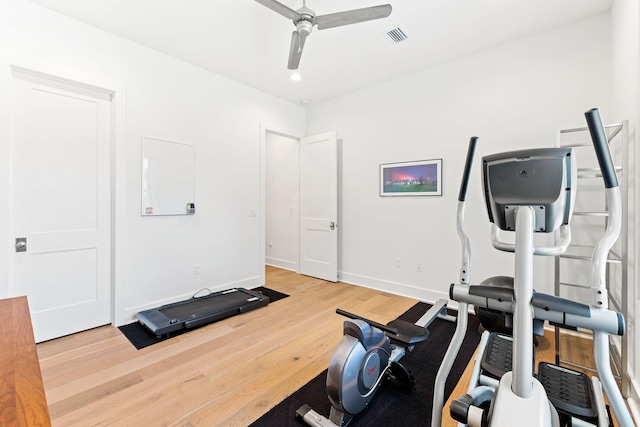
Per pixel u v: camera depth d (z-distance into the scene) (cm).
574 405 130
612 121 234
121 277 277
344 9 233
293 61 240
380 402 173
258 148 399
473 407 99
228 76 357
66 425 152
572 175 92
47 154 241
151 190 296
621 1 205
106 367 206
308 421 153
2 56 214
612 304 221
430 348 235
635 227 168
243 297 327
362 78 364
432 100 335
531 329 94
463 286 117
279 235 520
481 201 303
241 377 195
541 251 98
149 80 293
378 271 388
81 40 250
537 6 232
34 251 236
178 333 258
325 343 242
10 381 77
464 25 256
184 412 163
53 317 246
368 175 395
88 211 263
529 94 274
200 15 243
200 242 339
